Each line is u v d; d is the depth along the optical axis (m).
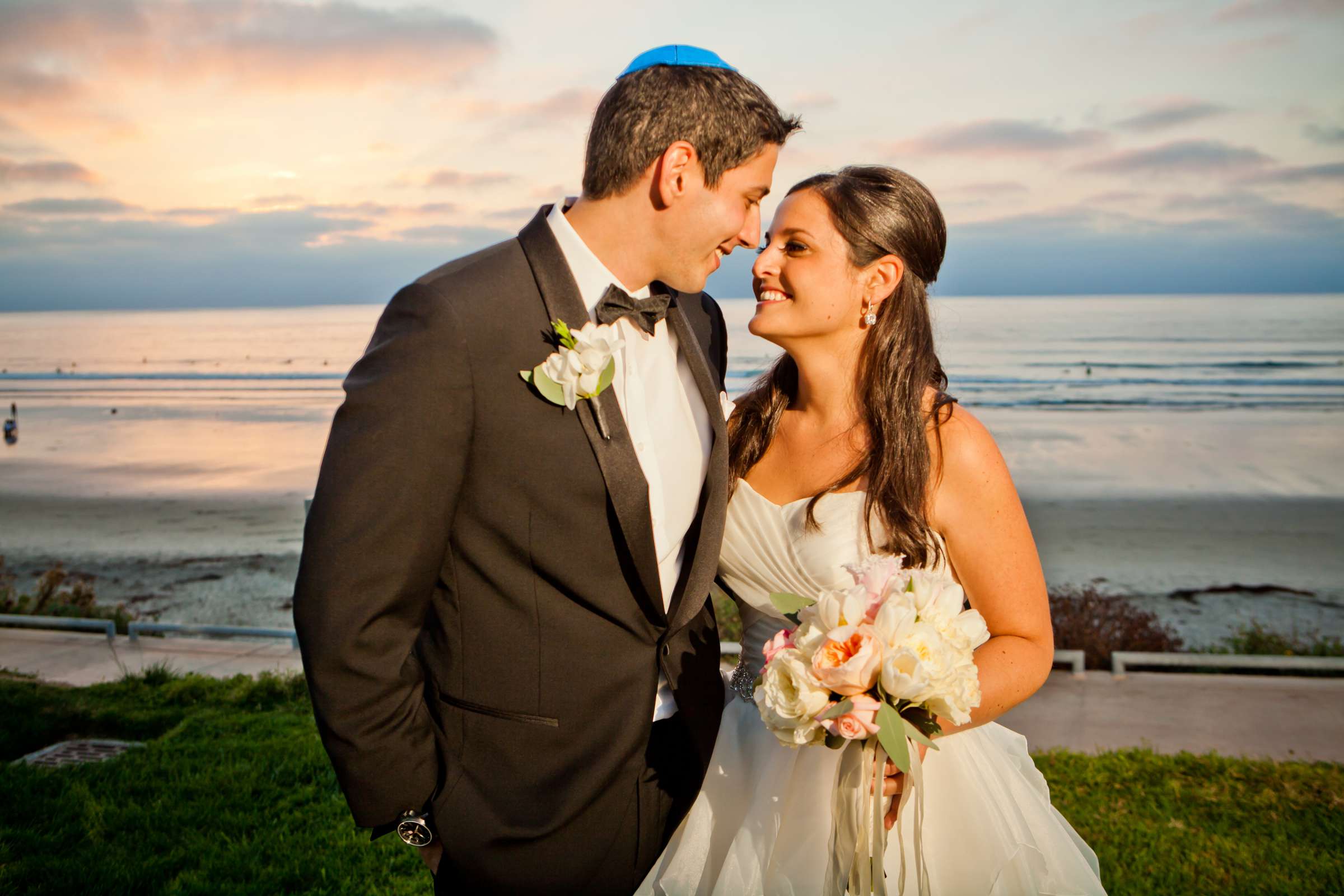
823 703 1.71
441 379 1.75
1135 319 98.12
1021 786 2.23
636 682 1.99
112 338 114.19
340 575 1.71
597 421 1.86
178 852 3.97
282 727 5.74
